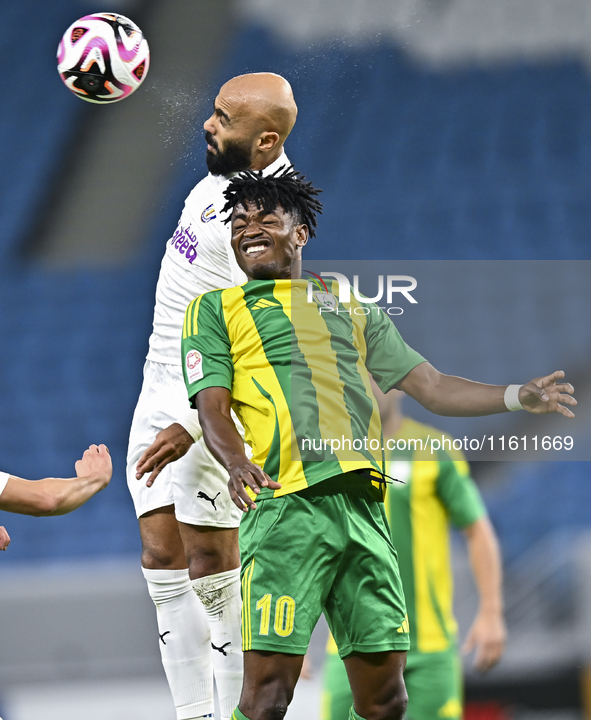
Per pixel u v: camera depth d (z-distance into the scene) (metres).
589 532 30.30
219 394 10.87
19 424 41.66
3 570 33.25
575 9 51.91
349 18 51.91
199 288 14.18
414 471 14.26
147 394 14.51
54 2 53.62
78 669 23.72
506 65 51.19
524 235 46.12
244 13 51.22
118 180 47.88
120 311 44.94
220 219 13.73
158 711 22.20
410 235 46.25
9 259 46.03
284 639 10.13
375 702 10.66
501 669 19.86
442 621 14.12
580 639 20.47
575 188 47.53
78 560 33.78
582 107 49.97
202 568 13.45
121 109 49.44
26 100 50.66
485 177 48.12
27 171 48.44
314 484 10.37
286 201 11.68
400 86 51.41
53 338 44.28
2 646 23.77
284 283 11.38
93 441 41.25
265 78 14.24
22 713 22.19
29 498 11.48
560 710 19.66
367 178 48.53
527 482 32.84
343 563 10.57
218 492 13.42
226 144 14.12
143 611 24.34
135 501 14.16
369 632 10.46
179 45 50.47
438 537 14.30
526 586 21.77
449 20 52.31
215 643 13.53
